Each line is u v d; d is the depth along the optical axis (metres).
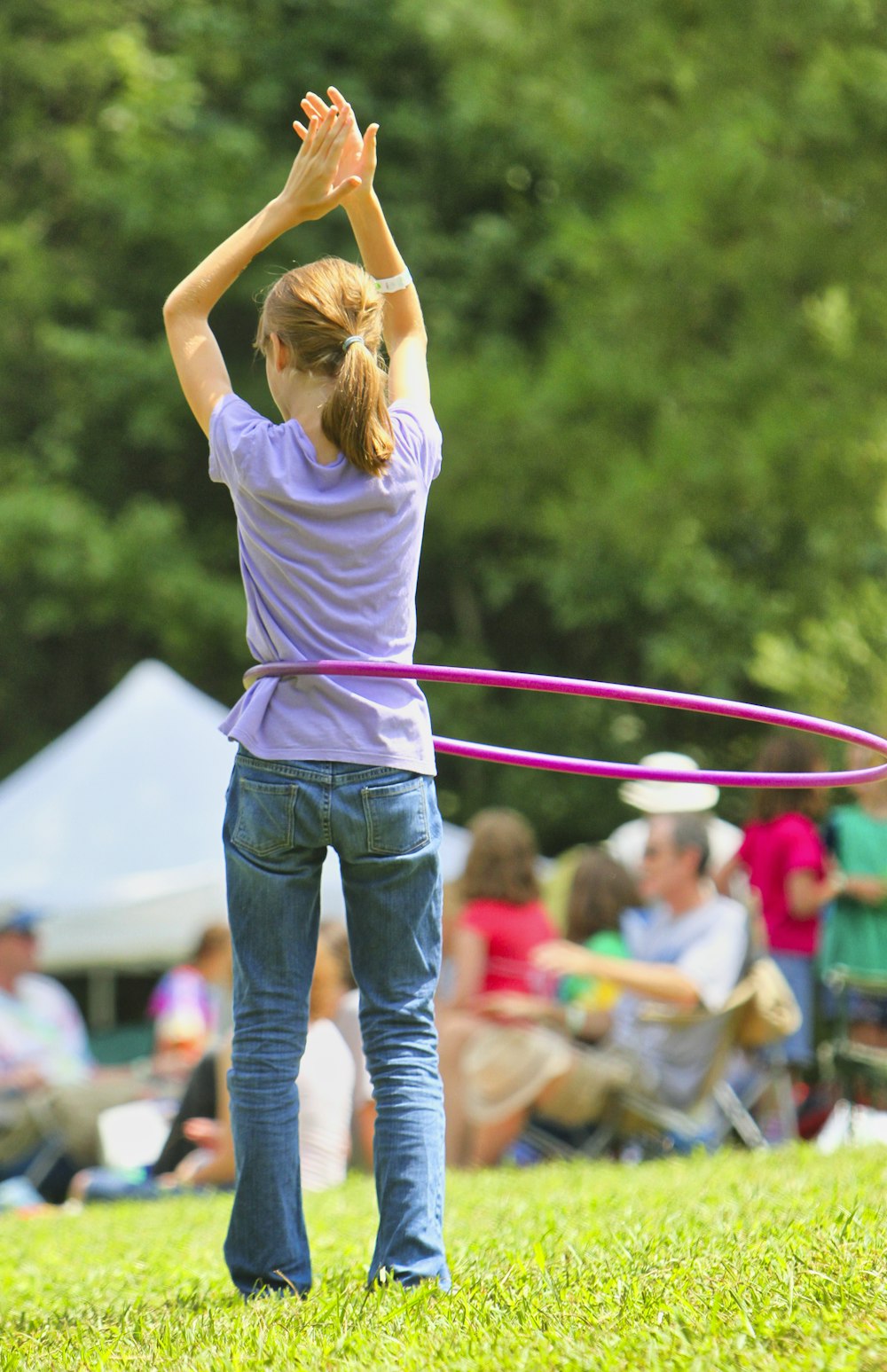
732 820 65.00
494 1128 26.06
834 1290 10.34
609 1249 13.08
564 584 57.62
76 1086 30.33
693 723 66.38
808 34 40.69
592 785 64.75
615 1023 27.88
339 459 11.85
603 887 29.59
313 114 12.58
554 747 65.31
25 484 61.31
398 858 11.77
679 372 45.56
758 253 41.97
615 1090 26.11
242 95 65.44
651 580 49.53
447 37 50.41
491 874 27.94
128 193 60.81
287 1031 12.03
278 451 11.77
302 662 11.64
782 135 40.41
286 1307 11.43
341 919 39.41
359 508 11.80
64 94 63.91
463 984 27.23
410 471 12.08
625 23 45.03
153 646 68.75
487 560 64.19
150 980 64.31
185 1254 16.12
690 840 26.59
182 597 60.31
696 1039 26.22
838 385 41.66
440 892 12.11
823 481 41.97
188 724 45.25
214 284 12.55
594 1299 10.80
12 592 63.84
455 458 52.84
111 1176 27.34
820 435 41.41
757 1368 8.77
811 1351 8.98
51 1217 22.83
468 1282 11.64
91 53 61.78
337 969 25.05
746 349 43.16
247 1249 12.19
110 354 61.75
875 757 29.31
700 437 43.91
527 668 69.88
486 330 63.22
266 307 12.20
